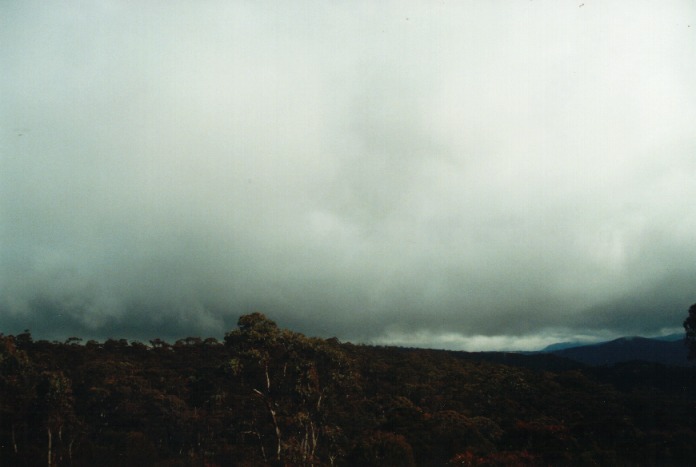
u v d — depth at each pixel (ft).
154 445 92.43
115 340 149.07
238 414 98.63
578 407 92.02
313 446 85.71
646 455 72.43
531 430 81.56
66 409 90.79
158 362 130.11
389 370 128.36
